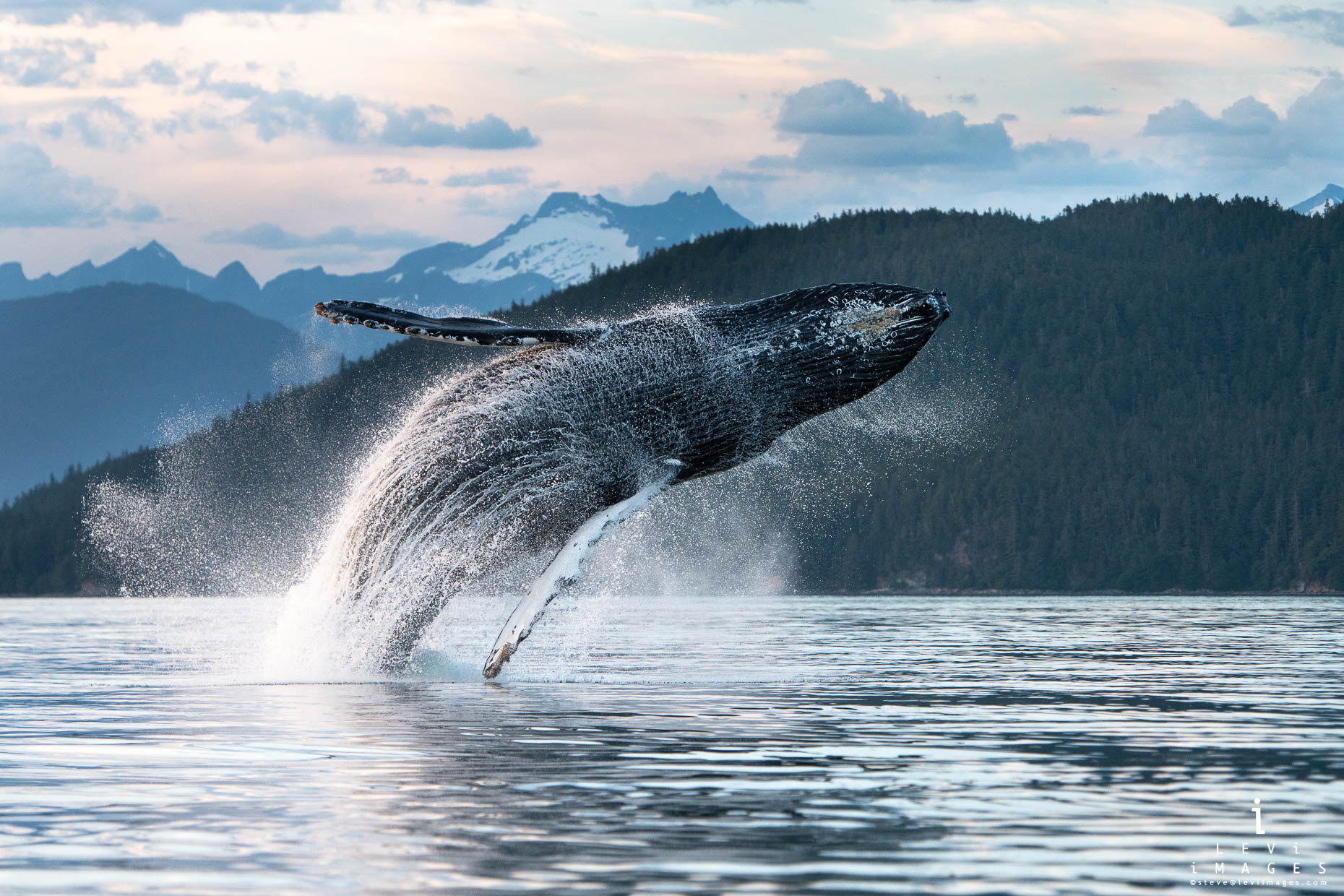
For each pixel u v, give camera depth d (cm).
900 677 11812
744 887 4144
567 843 4678
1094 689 10675
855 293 8931
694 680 10981
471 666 11175
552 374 9169
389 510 9638
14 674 12231
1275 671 12925
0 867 4334
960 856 4541
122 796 5481
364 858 4450
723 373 8931
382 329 8375
